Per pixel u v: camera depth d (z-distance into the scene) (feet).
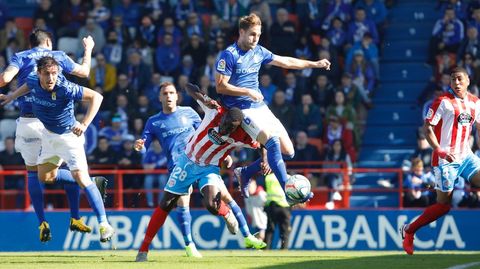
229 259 88.69
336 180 140.36
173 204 85.97
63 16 163.22
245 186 91.30
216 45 155.43
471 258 89.51
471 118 90.38
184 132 98.22
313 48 154.81
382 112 156.04
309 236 133.18
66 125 86.84
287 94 149.38
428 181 134.00
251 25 83.87
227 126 81.46
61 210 133.90
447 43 153.58
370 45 155.22
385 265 81.82
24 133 92.73
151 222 86.33
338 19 156.25
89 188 87.51
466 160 91.04
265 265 81.35
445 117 90.17
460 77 89.92
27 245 133.18
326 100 149.38
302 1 160.97
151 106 150.20
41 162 89.10
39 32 90.43
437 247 131.95
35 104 85.30
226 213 87.61
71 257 93.71
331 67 152.15
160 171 133.80
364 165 150.82
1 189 142.41
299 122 146.00
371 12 159.22
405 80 159.33
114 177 139.03
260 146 88.63
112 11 162.20
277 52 153.89
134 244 133.18
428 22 164.66
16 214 133.49
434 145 89.25
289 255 96.22
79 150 87.51
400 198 134.00
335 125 145.79
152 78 153.38
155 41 157.17
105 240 87.51
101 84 152.97
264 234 129.08
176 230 132.67
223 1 160.86
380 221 132.36
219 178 84.69
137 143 96.17
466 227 131.34
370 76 153.89
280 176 83.82
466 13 154.40
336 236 132.77
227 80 84.07
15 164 144.87
